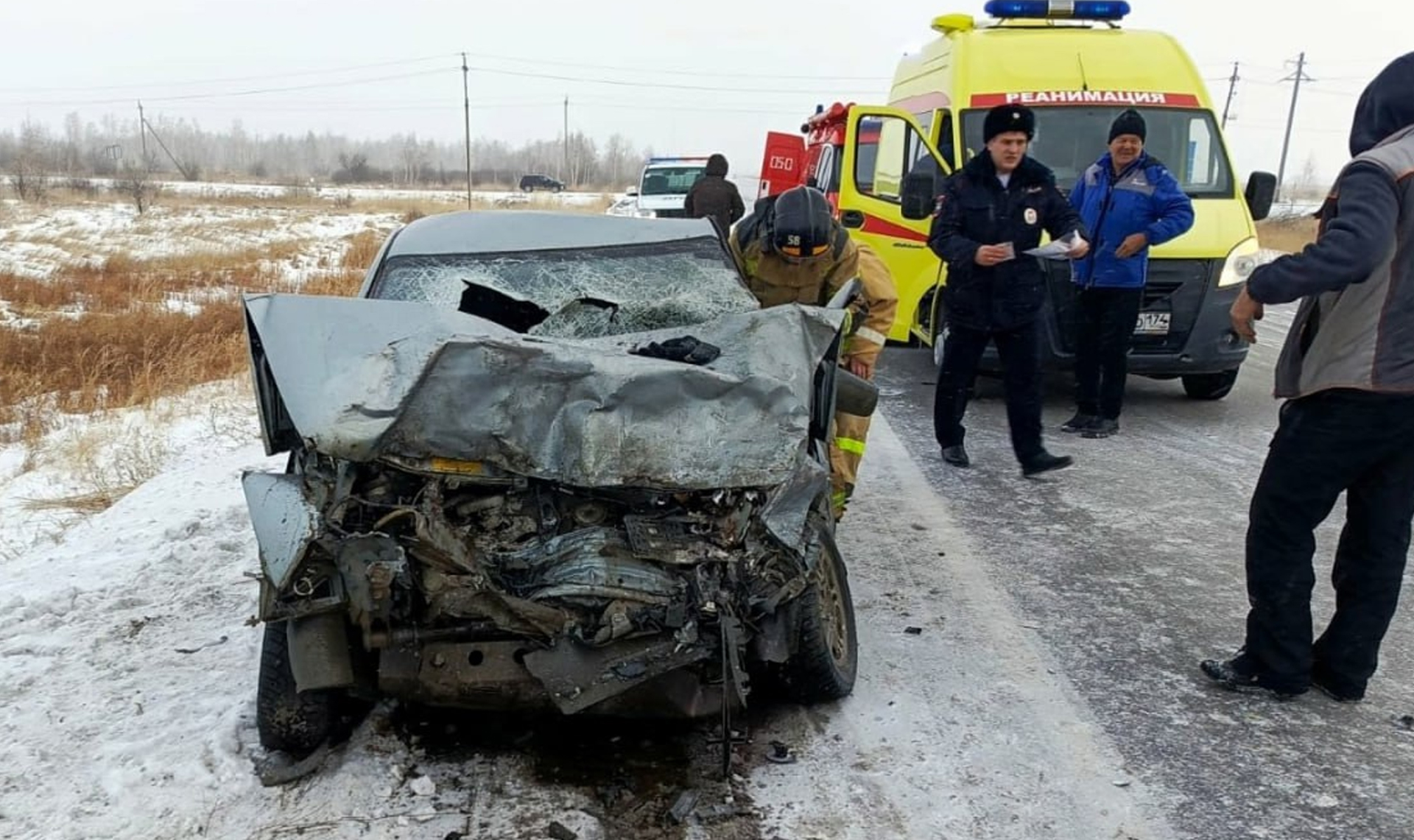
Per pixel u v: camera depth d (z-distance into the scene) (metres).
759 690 4.12
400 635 3.27
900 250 9.84
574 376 3.45
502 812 3.36
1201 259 8.39
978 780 3.56
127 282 20.59
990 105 9.41
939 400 7.30
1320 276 3.64
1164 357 8.52
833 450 5.50
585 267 5.03
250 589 5.14
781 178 18.27
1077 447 7.93
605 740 3.78
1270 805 3.46
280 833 3.26
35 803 3.40
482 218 5.48
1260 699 4.17
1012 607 4.99
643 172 27.66
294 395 3.41
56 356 13.05
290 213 44.44
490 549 3.33
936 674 4.30
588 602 3.27
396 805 3.39
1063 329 8.49
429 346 3.52
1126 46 9.81
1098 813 3.40
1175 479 7.09
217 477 7.22
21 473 8.42
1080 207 7.96
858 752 3.71
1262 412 9.17
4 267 24.50
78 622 4.82
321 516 3.21
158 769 3.54
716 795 3.45
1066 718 3.98
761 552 3.45
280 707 3.52
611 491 3.46
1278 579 4.07
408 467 3.31
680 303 4.64
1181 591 5.21
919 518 6.26
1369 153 3.76
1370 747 3.83
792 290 5.40
